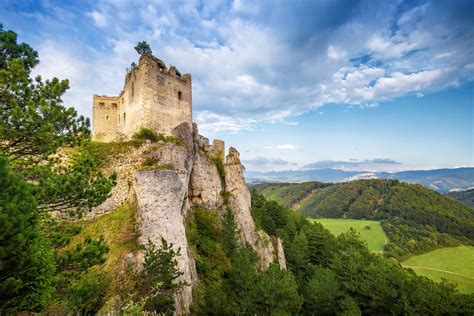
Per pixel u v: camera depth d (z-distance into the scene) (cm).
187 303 1992
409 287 3081
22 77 1030
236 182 4741
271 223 6388
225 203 4331
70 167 1280
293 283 2806
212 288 2322
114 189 2289
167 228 2080
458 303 2752
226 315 2128
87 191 1184
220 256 3222
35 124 1014
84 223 2038
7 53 1096
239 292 2872
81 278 1373
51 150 1132
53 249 1250
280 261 4838
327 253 5841
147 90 3356
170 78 3719
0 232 648
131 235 1909
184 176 2897
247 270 2936
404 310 2842
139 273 1631
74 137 1223
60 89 1164
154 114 3416
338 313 3022
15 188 762
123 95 4103
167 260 1675
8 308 802
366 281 3388
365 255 5834
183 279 2012
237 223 4297
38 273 882
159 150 2702
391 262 6769
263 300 2548
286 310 2483
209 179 4044
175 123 3716
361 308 3434
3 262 705
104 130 4481
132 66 3897
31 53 1166
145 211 2048
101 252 1173
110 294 1437
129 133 3662
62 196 1130
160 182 2217
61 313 1011
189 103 4012
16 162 1103
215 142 4925
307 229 7156
